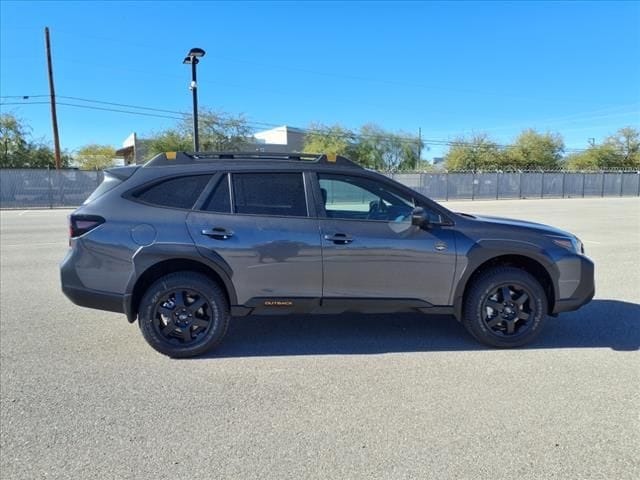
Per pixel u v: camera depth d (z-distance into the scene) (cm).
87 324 502
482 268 436
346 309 421
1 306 569
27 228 1417
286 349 432
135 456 267
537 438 285
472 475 250
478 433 290
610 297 620
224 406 325
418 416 311
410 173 3184
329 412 317
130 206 409
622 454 269
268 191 418
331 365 396
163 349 410
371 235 414
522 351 428
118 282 402
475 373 379
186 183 416
